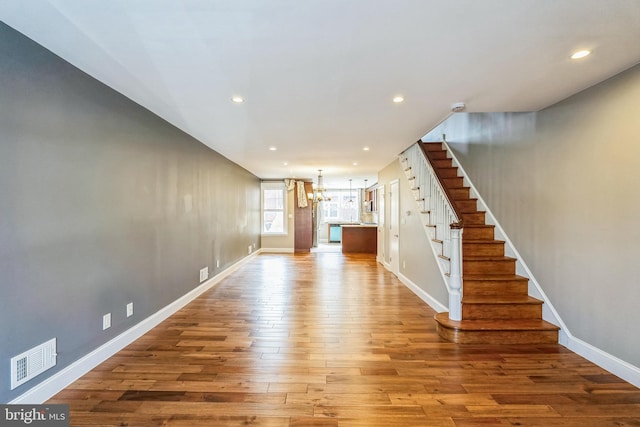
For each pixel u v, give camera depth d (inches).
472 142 174.1
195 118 124.9
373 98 102.7
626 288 84.1
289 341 110.0
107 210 94.8
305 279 210.5
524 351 102.4
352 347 105.5
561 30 64.5
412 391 80.2
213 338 112.1
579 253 99.1
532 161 121.8
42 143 72.7
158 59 77.0
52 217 75.6
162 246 128.4
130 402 74.3
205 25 62.2
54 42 69.7
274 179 347.9
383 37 67.2
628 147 82.8
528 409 73.3
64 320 79.1
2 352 63.8
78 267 83.7
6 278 64.7
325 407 73.5
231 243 230.4
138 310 111.8
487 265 132.3
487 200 157.0
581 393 79.4
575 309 101.3
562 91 97.3
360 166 252.7
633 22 61.5
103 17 59.7
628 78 82.4
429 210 156.1
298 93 98.4
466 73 84.7
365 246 346.0
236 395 77.8
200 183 168.7
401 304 154.5
